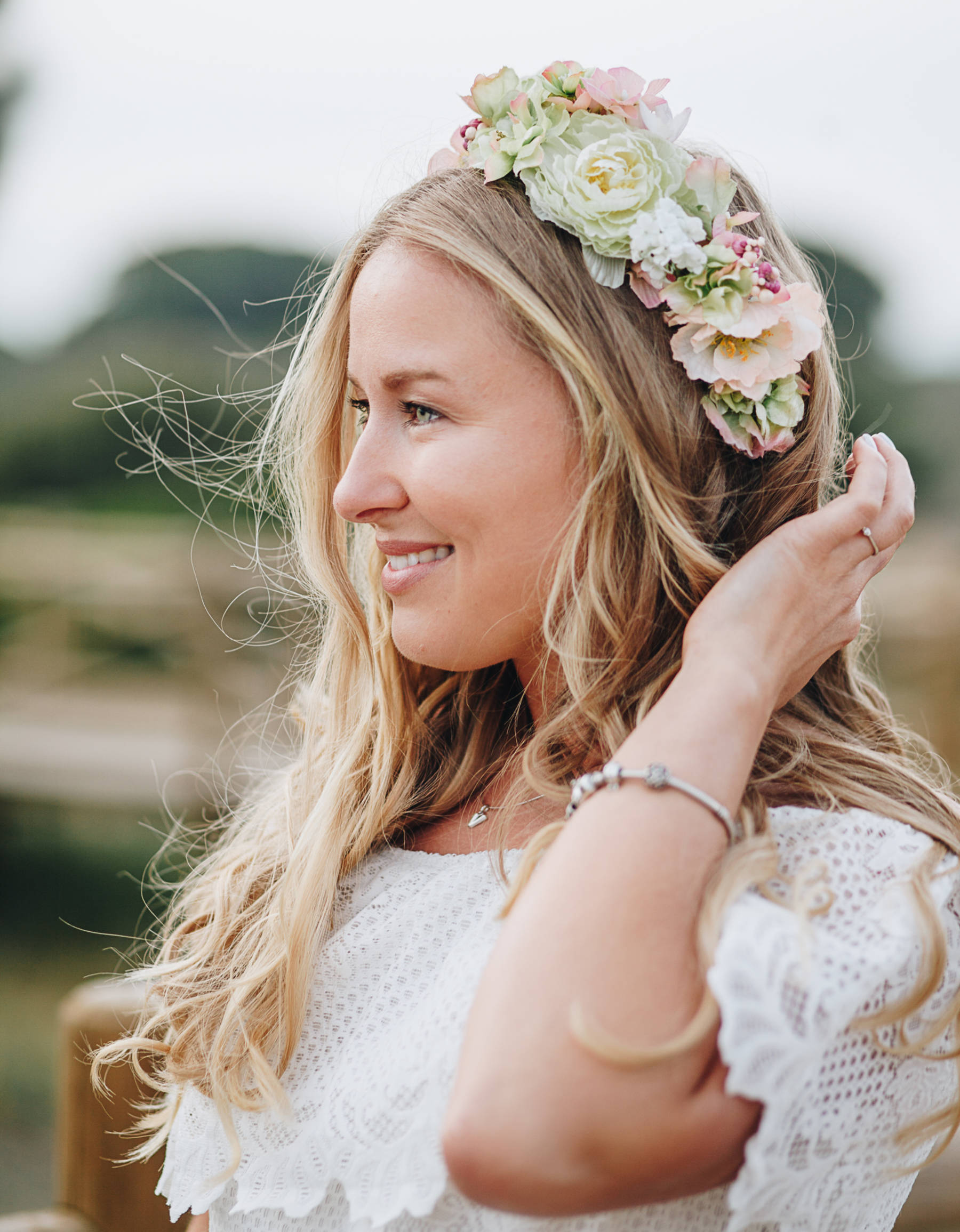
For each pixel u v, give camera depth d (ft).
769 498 3.60
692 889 2.71
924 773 4.02
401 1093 3.15
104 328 38.99
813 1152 2.67
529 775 3.46
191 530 35.42
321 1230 3.34
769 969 2.57
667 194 3.42
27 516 37.86
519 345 3.28
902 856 3.04
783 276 3.77
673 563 3.39
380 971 3.62
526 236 3.35
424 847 4.14
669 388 3.41
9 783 25.38
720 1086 2.56
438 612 3.47
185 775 23.75
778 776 3.27
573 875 2.72
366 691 4.35
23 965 18.86
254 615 4.99
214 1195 3.56
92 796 25.08
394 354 3.32
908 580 24.48
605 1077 2.50
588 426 3.27
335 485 4.29
